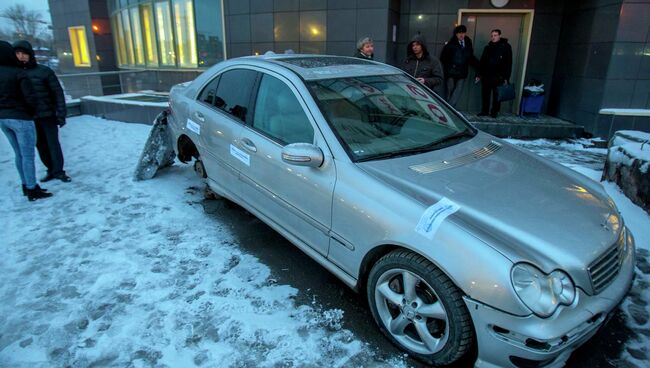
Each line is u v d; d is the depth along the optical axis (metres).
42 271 3.30
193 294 2.99
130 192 4.90
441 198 2.34
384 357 2.44
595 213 2.42
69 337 2.60
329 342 2.55
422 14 9.23
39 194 4.75
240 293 3.00
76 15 16.67
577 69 8.15
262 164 3.26
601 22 7.41
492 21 9.09
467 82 9.49
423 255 2.20
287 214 3.13
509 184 2.58
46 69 4.99
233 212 4.34
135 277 3.20
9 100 4.43
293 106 3.09
